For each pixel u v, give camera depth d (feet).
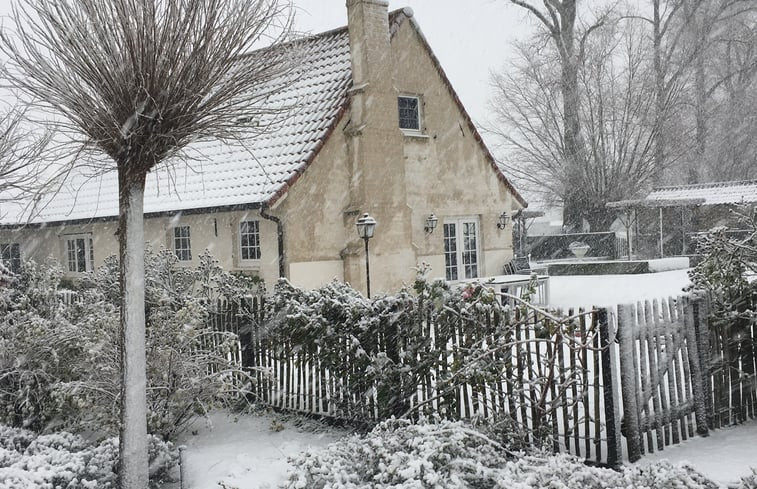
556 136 132.16
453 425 18.31
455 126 65.98
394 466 16.52
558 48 125.90
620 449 19.88
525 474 16.24
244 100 20.53
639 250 119.14
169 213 58.75
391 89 59.16
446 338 22.81
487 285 22.58
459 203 66.03
